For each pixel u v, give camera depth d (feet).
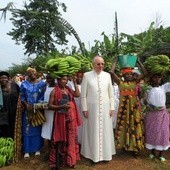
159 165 18.39
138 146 18.78
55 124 16.97
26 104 18.61
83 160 19.16
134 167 18.12
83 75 18.88
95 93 18.07
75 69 17.54
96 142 18.07
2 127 21.06
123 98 19.08
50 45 71.56
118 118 19.21
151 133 18.84
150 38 31.68
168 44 31.58
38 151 19.75
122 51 25.72
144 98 19.38
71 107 17.40
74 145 17.66
